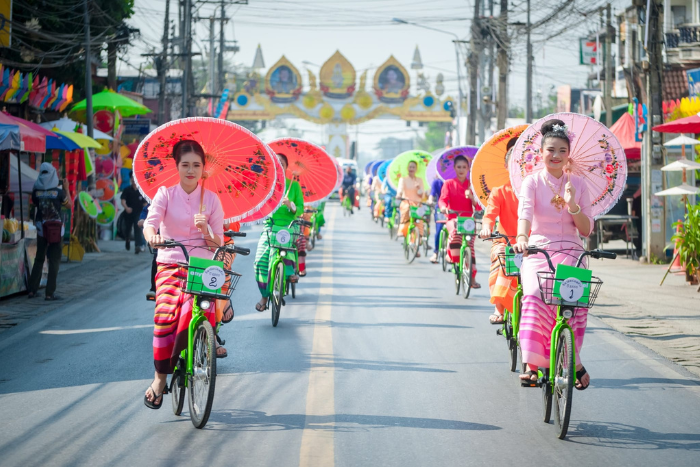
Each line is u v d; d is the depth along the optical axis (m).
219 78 58.53
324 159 15.52
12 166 18.95
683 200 19.30
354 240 25.58
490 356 8.98
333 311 12.02
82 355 9.08
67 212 19.48
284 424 6.42
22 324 11.15
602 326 11.04
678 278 16.59
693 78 21.59
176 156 6.75
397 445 5.92
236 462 5.54
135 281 15.98
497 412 6.81
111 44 28.53
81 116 26.69
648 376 8.19
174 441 5.99
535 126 7.37
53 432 6.22
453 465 5.51
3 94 20.11
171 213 6.67
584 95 53.47
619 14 38.47
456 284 13.98
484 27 32.84
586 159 7.40
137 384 7.74
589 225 6.61
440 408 6.91
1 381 7.91
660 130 16.61
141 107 26.89
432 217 27.69
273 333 10.31
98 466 5.46
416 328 10.67
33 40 23.19
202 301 6.24
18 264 13.61
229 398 7.20
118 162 28.17
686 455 5.75
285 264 11.92
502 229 8.46
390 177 25.69
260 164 7.53
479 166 9.48
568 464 5.55
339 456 5.67
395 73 83.75
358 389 7.51
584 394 7.49
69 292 14.36
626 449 5.88
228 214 7.95
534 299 6.46
